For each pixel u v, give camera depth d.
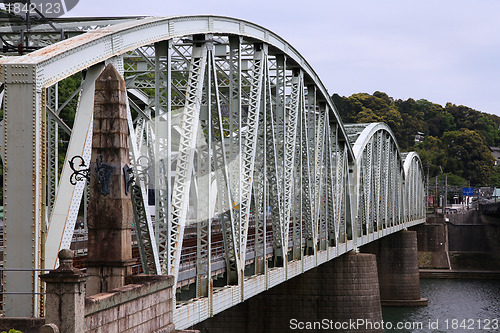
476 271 129.88
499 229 140.00
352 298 62.22
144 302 20.33
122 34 25.50
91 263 20.97
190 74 31.30
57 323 16.28
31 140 19.92
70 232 21.56
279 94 45.12
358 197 71.88
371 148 83.25
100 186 21.03
